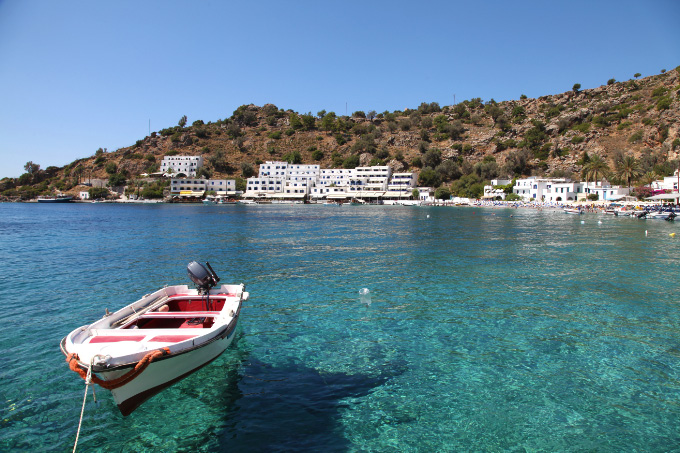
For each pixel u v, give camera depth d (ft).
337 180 592.19
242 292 53.83
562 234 168.45
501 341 50.06
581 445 30.60
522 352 46.80
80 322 56.29
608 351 46.96
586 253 116.47
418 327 55.01
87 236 163.32
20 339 49.93
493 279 83.41
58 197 575.79
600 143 508.53
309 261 104.68
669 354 46.06
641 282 80.12
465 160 583.99
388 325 55.83
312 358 45.29
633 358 45.11
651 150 446.60
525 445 30.63
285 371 42.22
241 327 55.01
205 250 124.06
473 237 159.22
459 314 60.49
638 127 501.97
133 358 31.48
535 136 569.23
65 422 33.22
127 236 163.63
